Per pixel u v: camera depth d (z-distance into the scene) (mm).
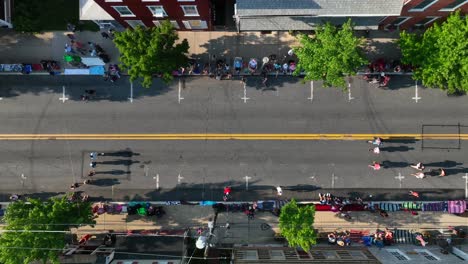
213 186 35812
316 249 33938
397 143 35406
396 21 33281
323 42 29375
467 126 35094
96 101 35969
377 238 34750
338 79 30203
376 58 35312
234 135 35750
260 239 35844
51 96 36000
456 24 29000
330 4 28984
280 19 31688
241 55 35625
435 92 35188
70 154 36125
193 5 28734
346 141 35500
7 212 30922
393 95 35312
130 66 31938
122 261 33750
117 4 28422
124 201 35938
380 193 35469
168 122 35875
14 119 36000
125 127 35969
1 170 36031
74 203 32094
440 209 34781
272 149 35719
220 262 35312
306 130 35594
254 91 35656
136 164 35969
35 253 29156
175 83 35844
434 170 35344
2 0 33500
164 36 30375
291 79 35594
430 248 34031
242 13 29484
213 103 35812
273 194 35688
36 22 35250
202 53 35688
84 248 34938
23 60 35969
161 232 35688
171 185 35938
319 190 35562
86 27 35719
